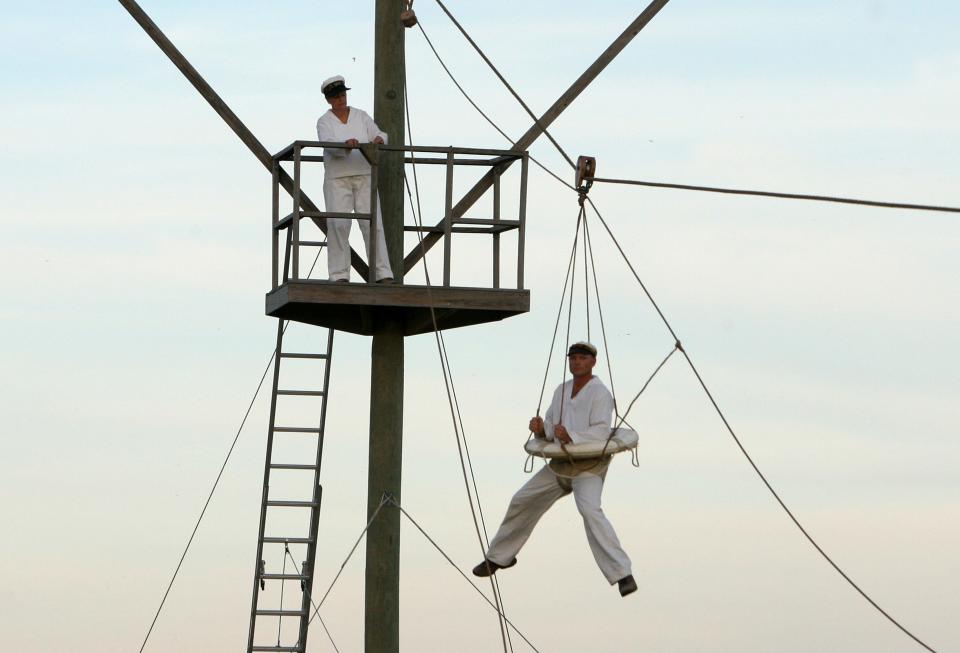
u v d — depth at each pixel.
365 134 32.47
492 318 33.09
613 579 29.22
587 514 29.45
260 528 35.59
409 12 32.78
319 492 35.72
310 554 35.66
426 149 31.97
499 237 33.00
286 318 33.78
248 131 33.25
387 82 34.41
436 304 31.73
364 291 31.52
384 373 34.19
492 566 31.03
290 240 33.09
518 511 30.66
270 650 35.50
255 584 35.47
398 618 34.00
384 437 34.06
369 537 33.94
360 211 32.47
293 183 31.69
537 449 29.80
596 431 29.48
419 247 34.12
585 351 30.25
